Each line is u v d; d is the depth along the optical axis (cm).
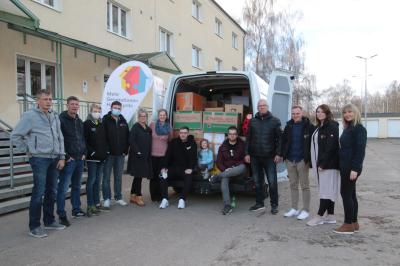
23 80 1056
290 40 3011
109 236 519
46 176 536
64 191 569
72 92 1202
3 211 621
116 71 890
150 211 664
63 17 1178
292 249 465
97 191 653
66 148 565
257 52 2973
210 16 2403
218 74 738
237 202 745
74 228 557
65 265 417
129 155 700
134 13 1567
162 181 698
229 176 656
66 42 1039
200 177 705
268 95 726
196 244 485
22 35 1023
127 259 434
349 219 530
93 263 423
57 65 1059
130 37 1546
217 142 712
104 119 665
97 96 1315
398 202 752
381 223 588
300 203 734
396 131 4706
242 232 538
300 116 609
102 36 1363
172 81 767
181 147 701
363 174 1192
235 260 429
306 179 616
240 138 684
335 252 454
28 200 671
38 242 493
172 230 547
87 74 1268
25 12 819
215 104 840
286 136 624
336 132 548
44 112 524
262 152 641
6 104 980
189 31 2105
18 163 775
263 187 679
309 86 3322
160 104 819
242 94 889
